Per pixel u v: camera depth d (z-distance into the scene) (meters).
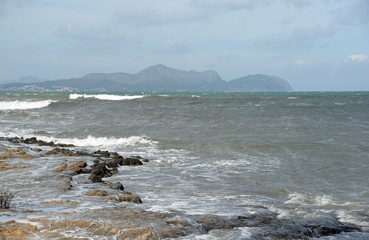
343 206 9.99
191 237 6.93
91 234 6.65
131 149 20.47
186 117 31.42
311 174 14.09
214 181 13.06
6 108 43.78
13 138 22.80
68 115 34.38
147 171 14.88
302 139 21.39
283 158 17.28
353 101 52.62
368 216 9.06
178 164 16.38
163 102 48.03
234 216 8.50
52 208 8.35
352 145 19.31
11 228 6.76
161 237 6.79
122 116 32.94
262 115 33.16
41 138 23.91
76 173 13.30
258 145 19.89
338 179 13.27
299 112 36.12
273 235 7.33
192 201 10.12
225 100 51.53
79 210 8.17
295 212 9.13
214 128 26.36
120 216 7.72
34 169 13.62
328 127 25.95
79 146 21.70
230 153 18.84
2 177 12.23
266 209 9.36
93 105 43.84
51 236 6.49
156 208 9.06
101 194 9.99
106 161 15.82
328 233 7.77
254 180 13.23
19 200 9.30
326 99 56.94
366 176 13.62
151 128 26.92
